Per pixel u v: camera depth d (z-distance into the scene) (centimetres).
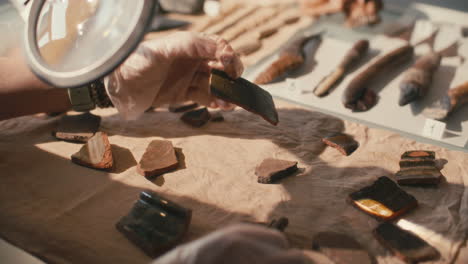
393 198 108
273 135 137
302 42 194
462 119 151
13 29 151
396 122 150
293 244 98
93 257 95
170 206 101
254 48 198
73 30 77
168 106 153
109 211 107
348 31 215
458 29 211
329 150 131
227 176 120
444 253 95
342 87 172
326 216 105
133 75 119
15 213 105
